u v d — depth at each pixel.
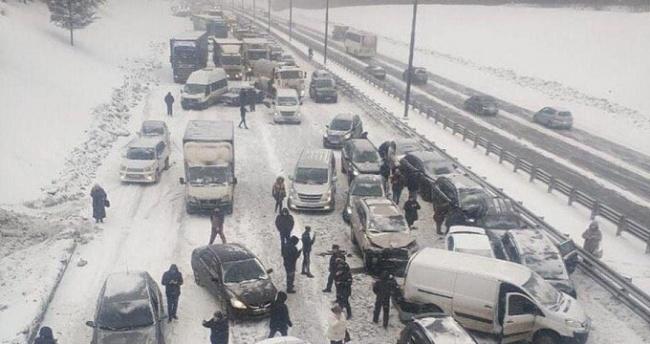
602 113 44.94
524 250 17.75
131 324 13.78
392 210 20.05
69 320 15.30
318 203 23.64
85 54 50.41
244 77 55.31
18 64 36.88
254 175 28.27
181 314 15.93
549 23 82.56
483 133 37.56
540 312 14.39
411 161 27.12
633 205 25.02
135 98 43.97
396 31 100.25
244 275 16.34
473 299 14.95
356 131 34.28
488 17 95.94
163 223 22.19
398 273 18.62
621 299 17.03
